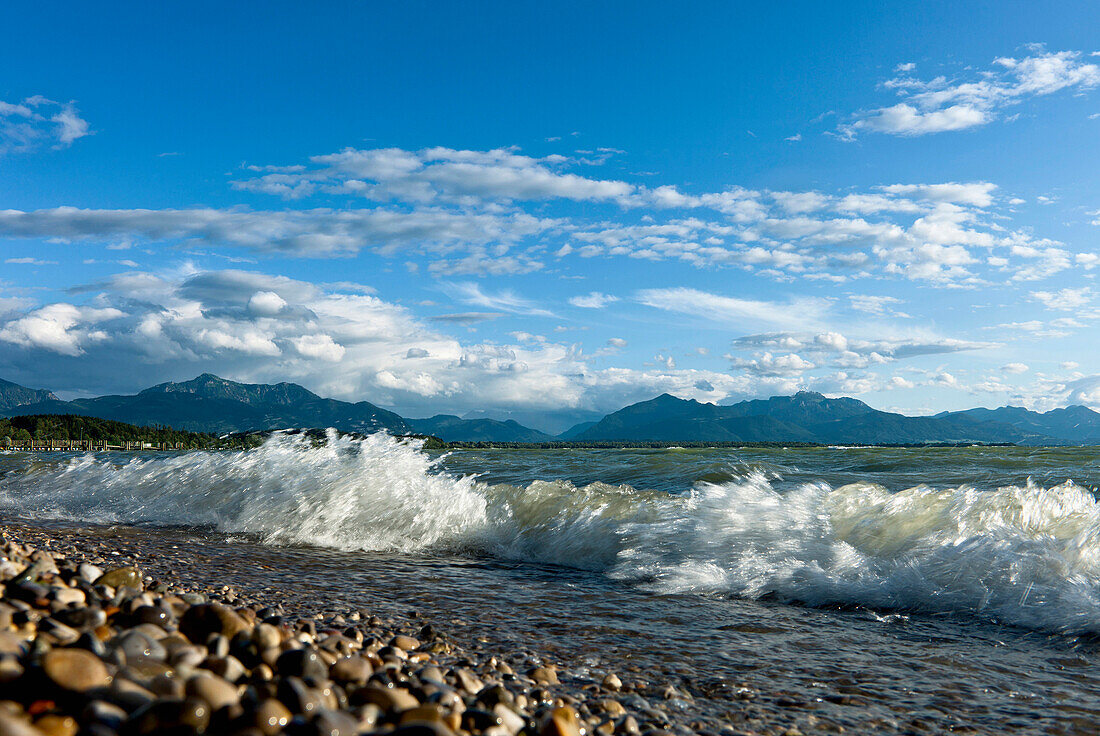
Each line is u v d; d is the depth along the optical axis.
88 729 1.92
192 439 93.62
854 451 22.41
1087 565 5.40
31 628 2.90
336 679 2.95
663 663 4.20
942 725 3.29
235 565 7.47
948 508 6.92
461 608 5.59
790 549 6.78
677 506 8.37
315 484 10.98
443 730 2.05
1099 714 3.42
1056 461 14.93
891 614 5.38
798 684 3.84
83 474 16.52
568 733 2.62
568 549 8.05
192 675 2.51
